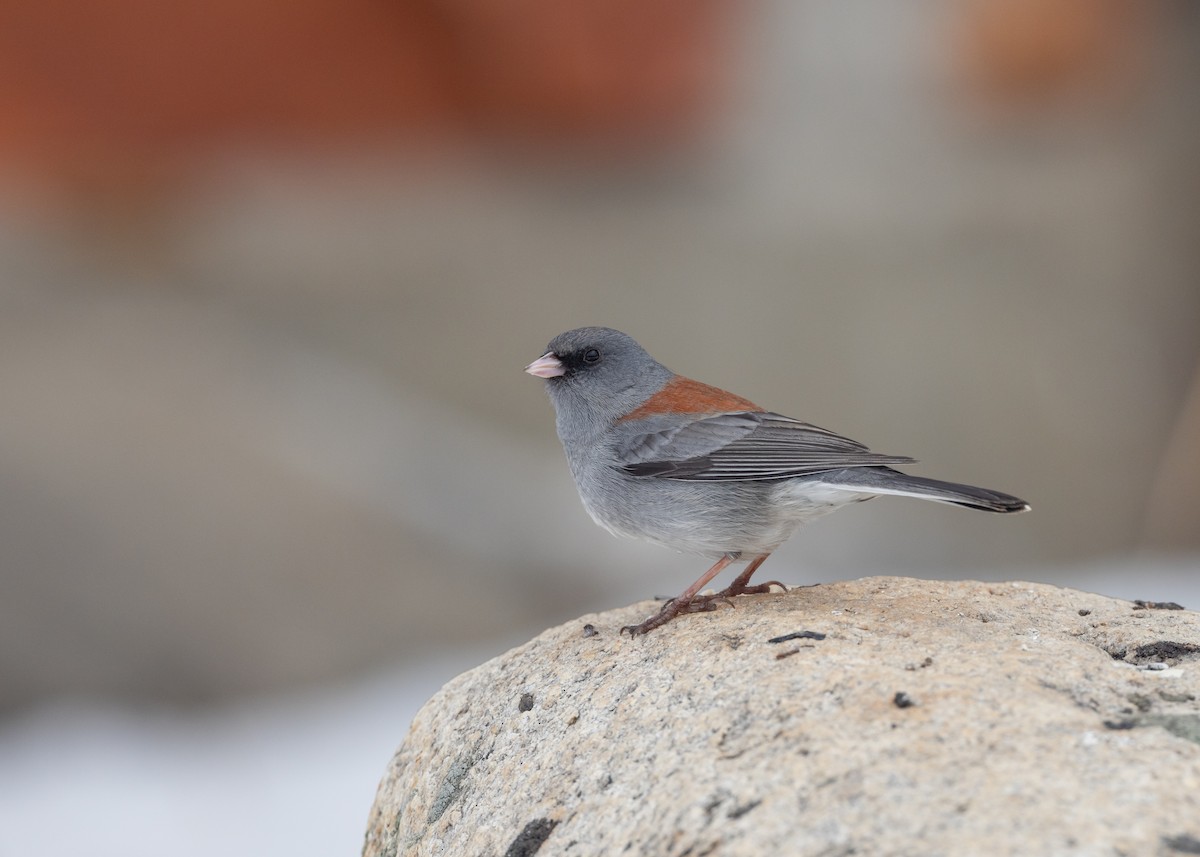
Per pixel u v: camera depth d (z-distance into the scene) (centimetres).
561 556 1361
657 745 404
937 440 1561
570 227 1869
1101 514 1531
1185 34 1884
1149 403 1633
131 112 1817
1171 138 1822
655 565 1361
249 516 1265
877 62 1933
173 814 1019
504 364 1675
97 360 1496
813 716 380
